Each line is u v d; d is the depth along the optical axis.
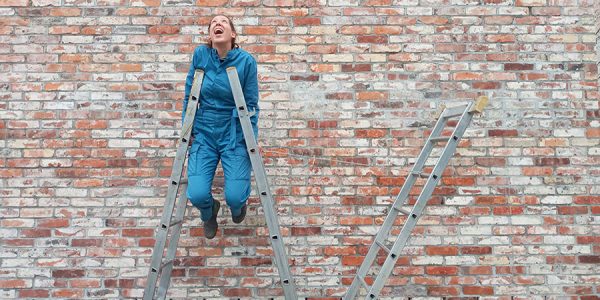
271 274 3.63
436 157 3.75
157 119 3.74
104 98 3.74
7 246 3.61
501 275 3.65
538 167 3.72
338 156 3.73
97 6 3.80
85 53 3.77
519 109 3.76
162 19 3.80
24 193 3.66
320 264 3.65
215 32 3.08
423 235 3.69
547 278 3.64
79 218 3.65
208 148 3.17
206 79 3.12
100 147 3.71
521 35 3.81
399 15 3.83
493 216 3.69
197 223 3.67
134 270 3.62
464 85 3.78
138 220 3.67
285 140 3.73
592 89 3.77
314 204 3.70
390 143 3.74
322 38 3.81
